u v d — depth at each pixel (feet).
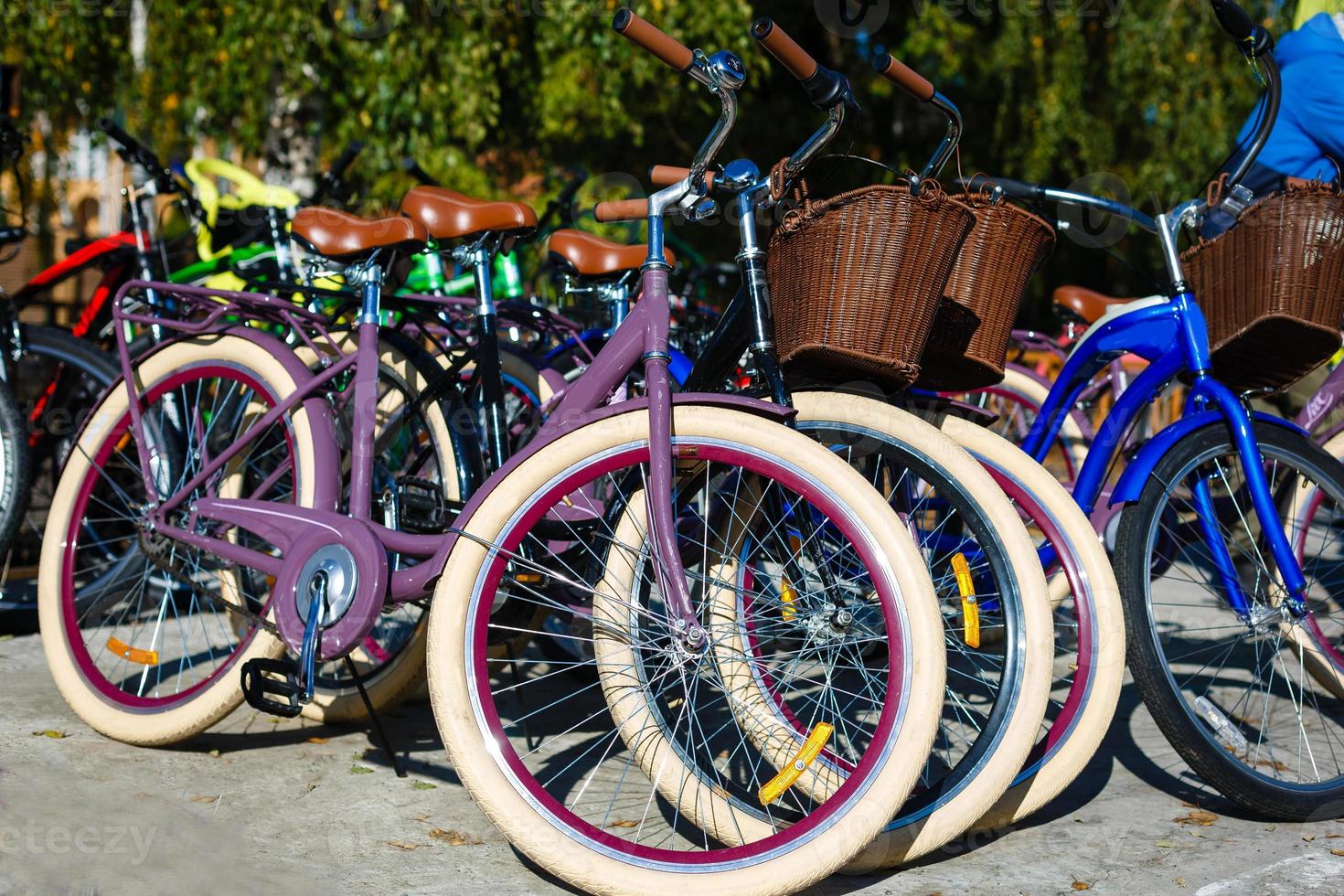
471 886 6.25
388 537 7.35
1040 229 7.29
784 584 7.28
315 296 9.16
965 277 7.22
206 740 8.46
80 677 8.40
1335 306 7.39
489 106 22.03
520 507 6.54
